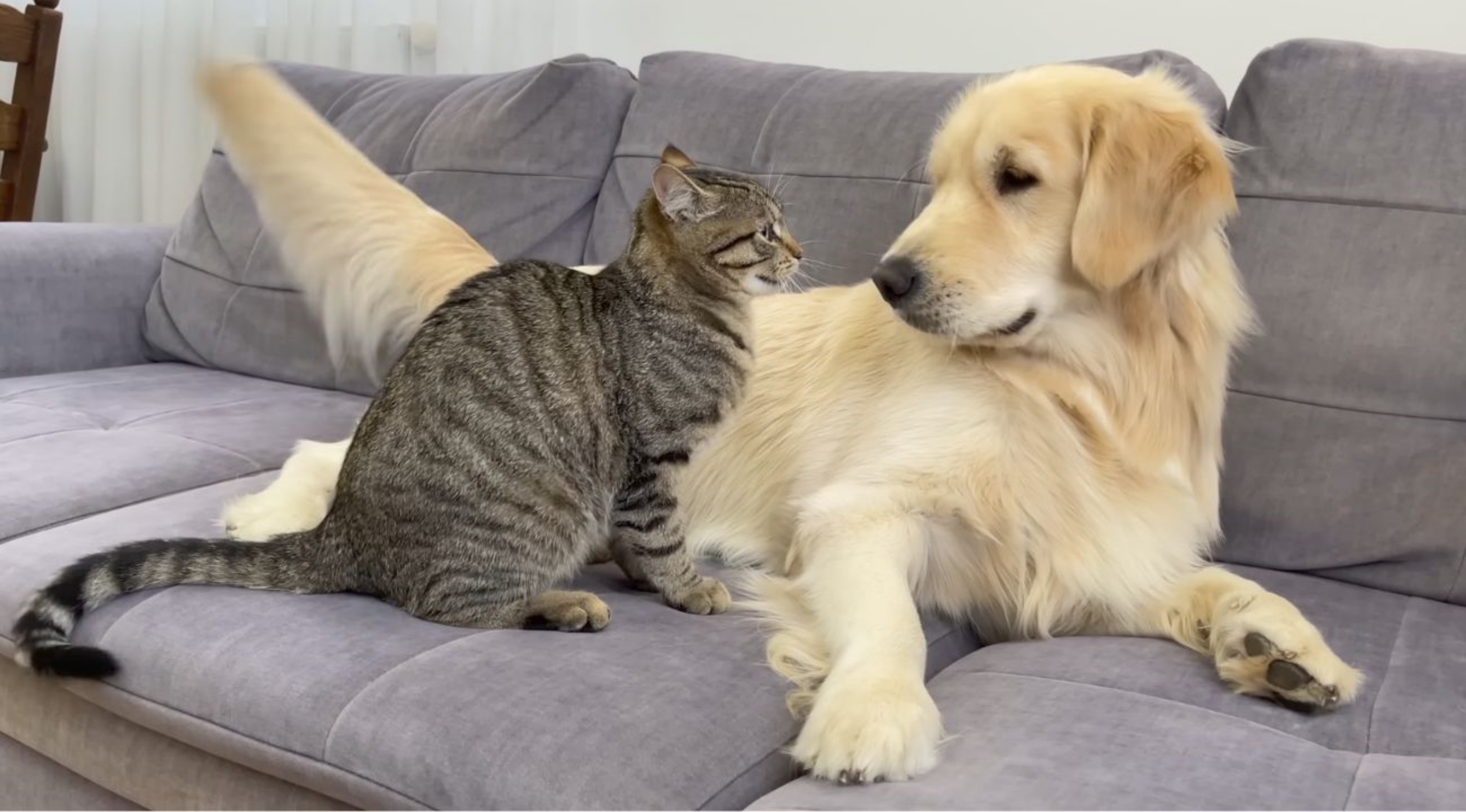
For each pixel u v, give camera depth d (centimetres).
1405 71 173
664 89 241
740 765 113
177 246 280
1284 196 175
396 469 141
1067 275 154
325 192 195
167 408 229
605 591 157
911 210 201
